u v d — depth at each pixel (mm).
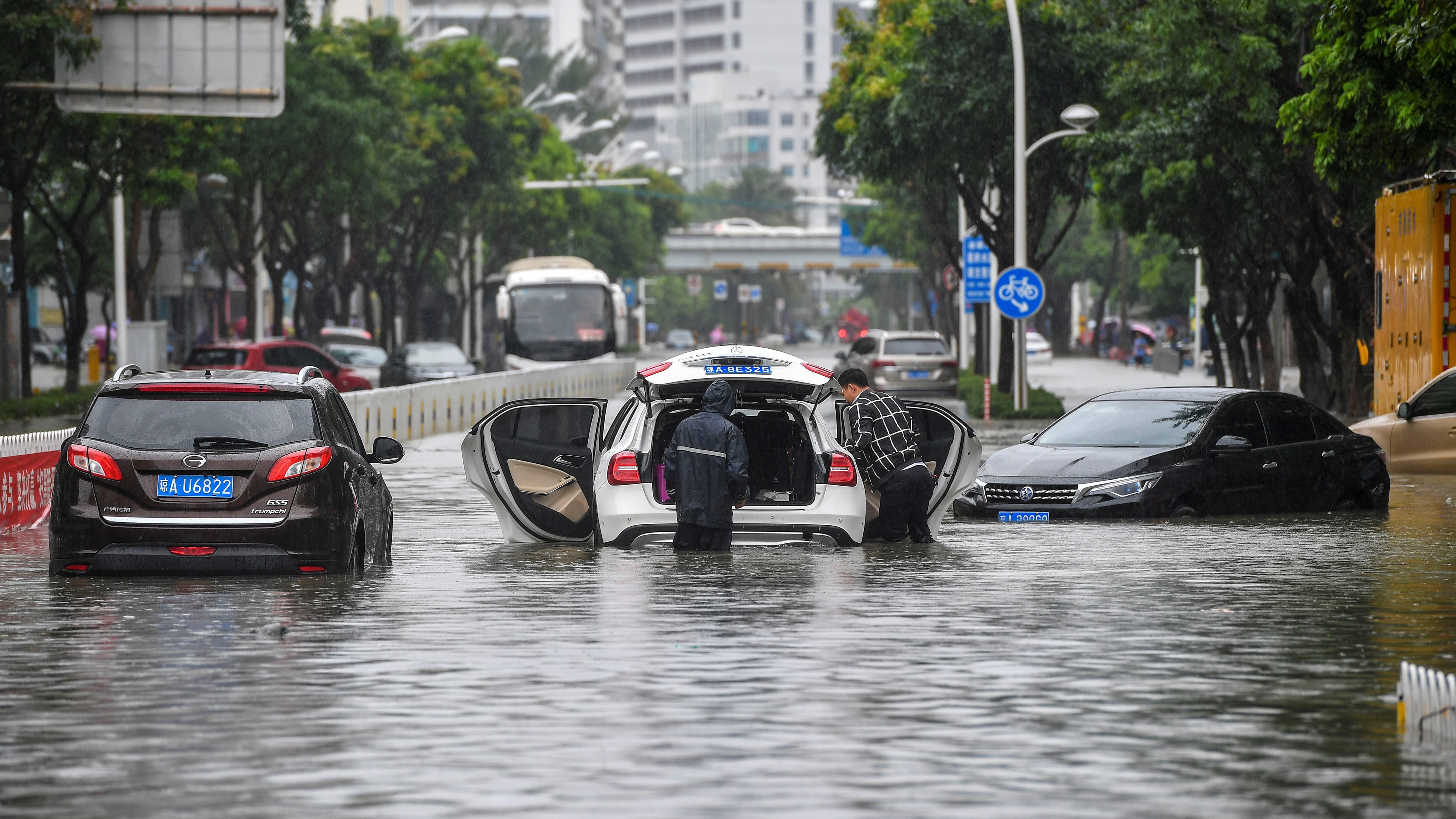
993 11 123812
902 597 36062
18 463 53188
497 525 53781
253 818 18391
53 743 22219
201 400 38750
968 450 48594
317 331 173500
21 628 32062
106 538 37719
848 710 24109
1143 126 104188
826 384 43938
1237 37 86750
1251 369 179750
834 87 149375
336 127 145750
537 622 32562
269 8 86875
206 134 118562
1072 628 31797
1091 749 21625
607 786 19734
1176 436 54531
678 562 42531
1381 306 74375
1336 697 25094
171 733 22812
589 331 175250
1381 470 57125
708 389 44062
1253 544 46469
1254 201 111062
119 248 137625
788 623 32375
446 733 22641
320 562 38250
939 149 127750
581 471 46938
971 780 20016
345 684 26188
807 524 43719
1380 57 63438
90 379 163750
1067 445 55375
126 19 86938
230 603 35344
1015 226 116875
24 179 112625
